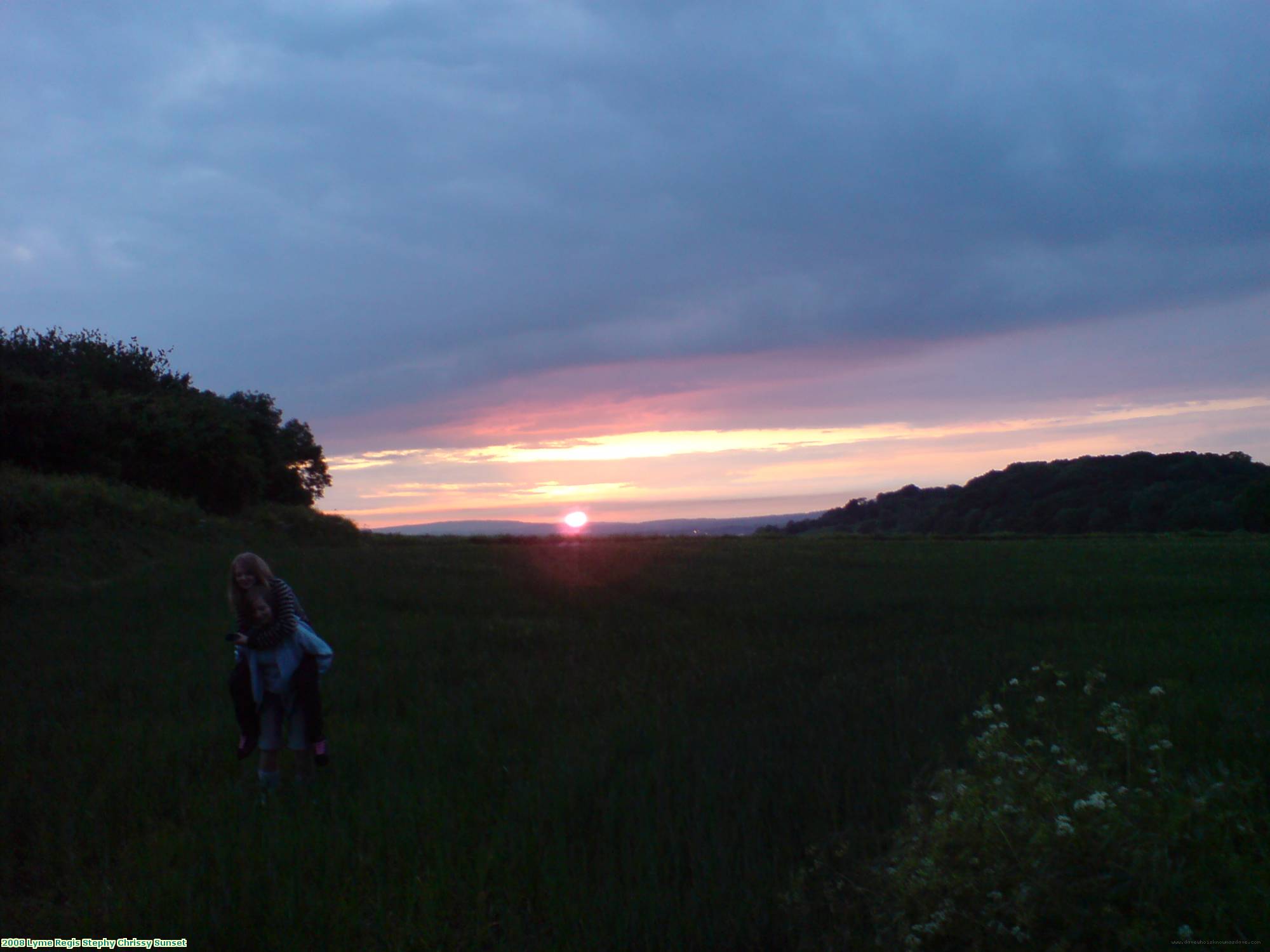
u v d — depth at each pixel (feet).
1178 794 16.16
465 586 59.88
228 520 102.27
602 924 14.35
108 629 41.96
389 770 21.79
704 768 20.53
